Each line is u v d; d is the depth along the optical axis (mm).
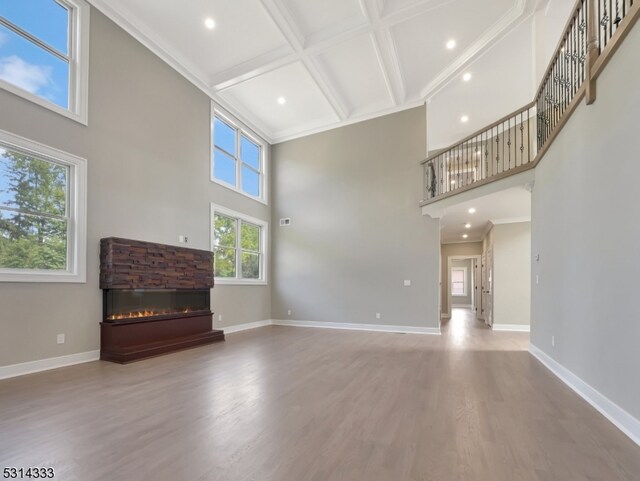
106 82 4457
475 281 11867
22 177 3648
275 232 8148
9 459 1871
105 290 4281
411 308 6668
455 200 5926
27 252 3660
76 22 4164
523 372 3723
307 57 5445
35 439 2104
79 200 4070
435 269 6547
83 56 4172
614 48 2375
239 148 7227
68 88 4094
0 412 2535
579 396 2926
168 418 2432
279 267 8023
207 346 5180
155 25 4902
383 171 7109
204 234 6066
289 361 4211
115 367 3865
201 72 5945
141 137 4926
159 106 5250
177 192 5527
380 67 5879
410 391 3055
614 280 2393
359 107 7289
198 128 6039
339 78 6270
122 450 1971
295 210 7961
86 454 1925
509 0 4516
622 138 2305
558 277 3617
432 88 6336
